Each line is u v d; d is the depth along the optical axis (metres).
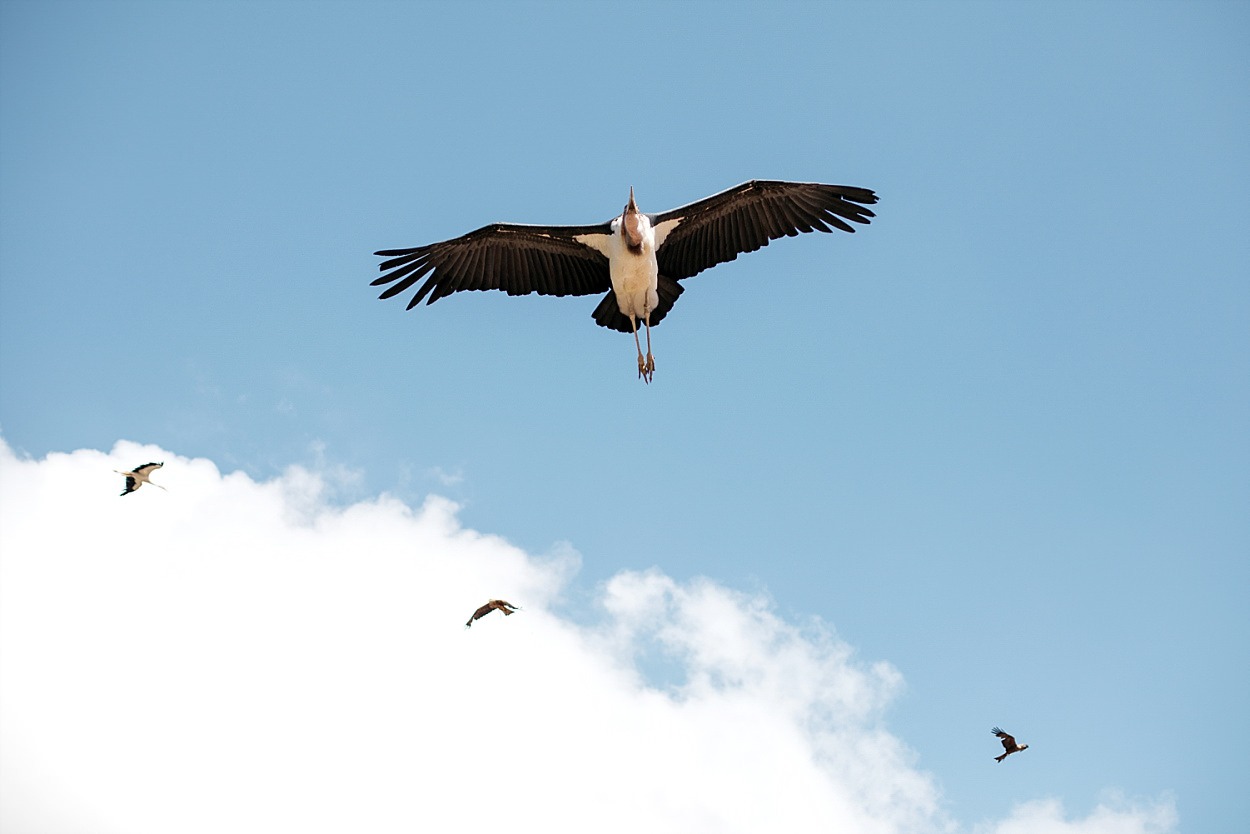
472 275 20.14
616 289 19.28
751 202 19.59
